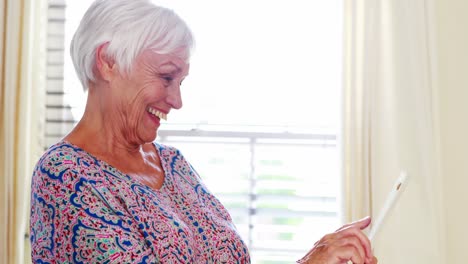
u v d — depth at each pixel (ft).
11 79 9.44
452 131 9.41
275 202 10.35
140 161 4.12
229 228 4.26
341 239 4.13
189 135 10.37
